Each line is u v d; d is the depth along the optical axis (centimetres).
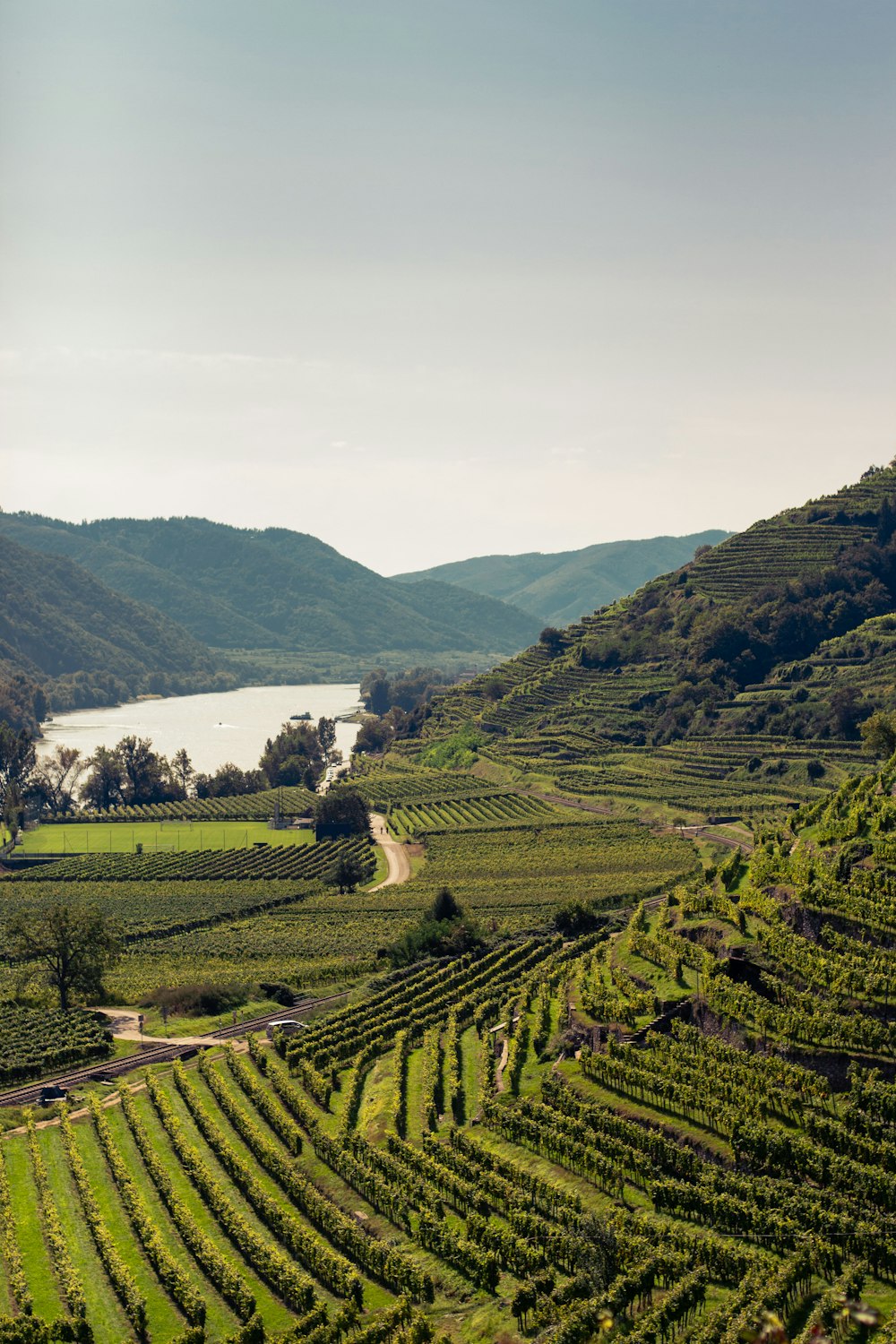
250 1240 7131
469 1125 8725
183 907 19688
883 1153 6581
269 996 13362
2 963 16275
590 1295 6094
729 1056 8106
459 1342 5997
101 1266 7075
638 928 11456
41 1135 8969
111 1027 12306
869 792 11644
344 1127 8850
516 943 14238
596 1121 7869
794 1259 5894
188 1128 9106
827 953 8700
